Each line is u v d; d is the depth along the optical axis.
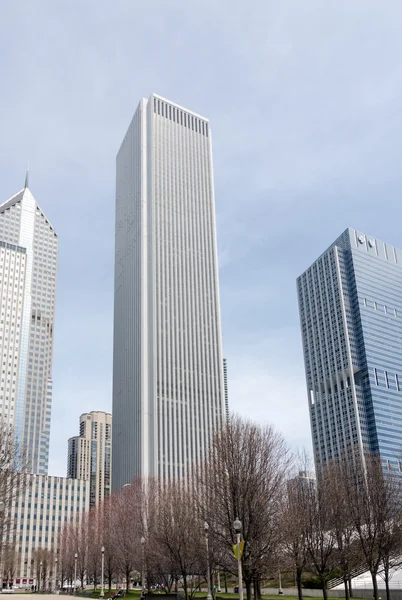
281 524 56.38
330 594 74.50
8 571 165.88
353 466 74.12
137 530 92.81
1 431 79.44
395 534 57.38
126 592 91.38
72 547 138.62
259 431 58.72
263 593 81.19
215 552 61.75
